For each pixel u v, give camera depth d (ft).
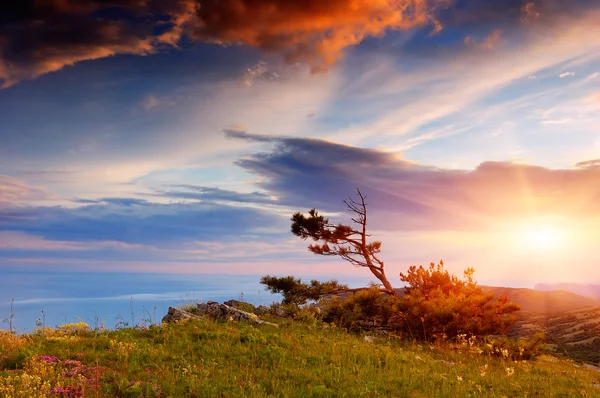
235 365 49.32
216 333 61.26
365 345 68.49
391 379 49.03
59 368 43.42
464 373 57.16
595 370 75.92
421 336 84.23
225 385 41.91
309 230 116.67
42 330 58.44
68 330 60.08
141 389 39.17
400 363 57.82
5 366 44.32
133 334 61.46
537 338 77.46
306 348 59.57
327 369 50.31
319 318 91.81
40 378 38.68
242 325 72.59
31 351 46.88
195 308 80.33
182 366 46.96
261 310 92.32
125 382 40.27
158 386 40.63
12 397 34.76
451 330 81.87
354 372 50.39
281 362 51.03
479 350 71.67
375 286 98.27
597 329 127.34
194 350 54.54
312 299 108.78
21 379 37.76
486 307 85.40
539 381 56.85
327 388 44.16
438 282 95.61
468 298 86.84
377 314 90.17
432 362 62.13
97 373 42.70
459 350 75.51
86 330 61.62
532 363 72.90
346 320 89.81
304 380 45.88
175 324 67.67
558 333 128.57
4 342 50.90
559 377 60.75
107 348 53.11
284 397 40.22
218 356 52.31
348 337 75.92
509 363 68.49
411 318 84.64
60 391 37.65
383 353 62.08
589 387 56.18
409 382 48.62
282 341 61.05
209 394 39.55
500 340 77.66
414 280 97.40
